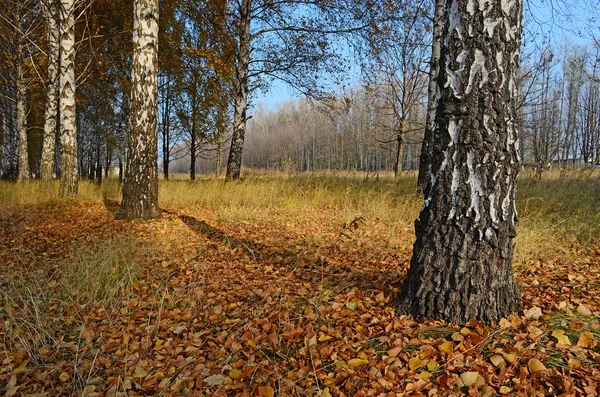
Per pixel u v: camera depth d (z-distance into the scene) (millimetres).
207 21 12211
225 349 2424
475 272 2283
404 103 16547
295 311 2850
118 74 14766
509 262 2332
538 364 1826
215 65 12258
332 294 3127
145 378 2193
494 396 1714
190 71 15336
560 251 4133
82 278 3586
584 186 7559
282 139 56312
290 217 6969
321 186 9484
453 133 2279
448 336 2201
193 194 8914
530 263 3736
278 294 3178
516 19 2201
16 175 18781
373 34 10930
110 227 6090
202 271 3990
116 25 12875
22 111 14281
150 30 6309
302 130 58031
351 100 12719
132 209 6574
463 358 1979
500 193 2248
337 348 2248
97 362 2377
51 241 5465
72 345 2570
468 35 2195
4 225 6398
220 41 12320
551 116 27594
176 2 11945
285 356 2238
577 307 2494
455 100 2258
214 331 2742
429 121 7965
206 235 5605
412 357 2041
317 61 11891
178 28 13047
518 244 4066
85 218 6887
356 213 6754
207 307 3115
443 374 1879
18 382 2234
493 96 2188
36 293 3234
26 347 2486
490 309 2285
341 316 2691
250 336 2535
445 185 2334
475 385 1786
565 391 1658
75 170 9508
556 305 2527
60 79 9227
